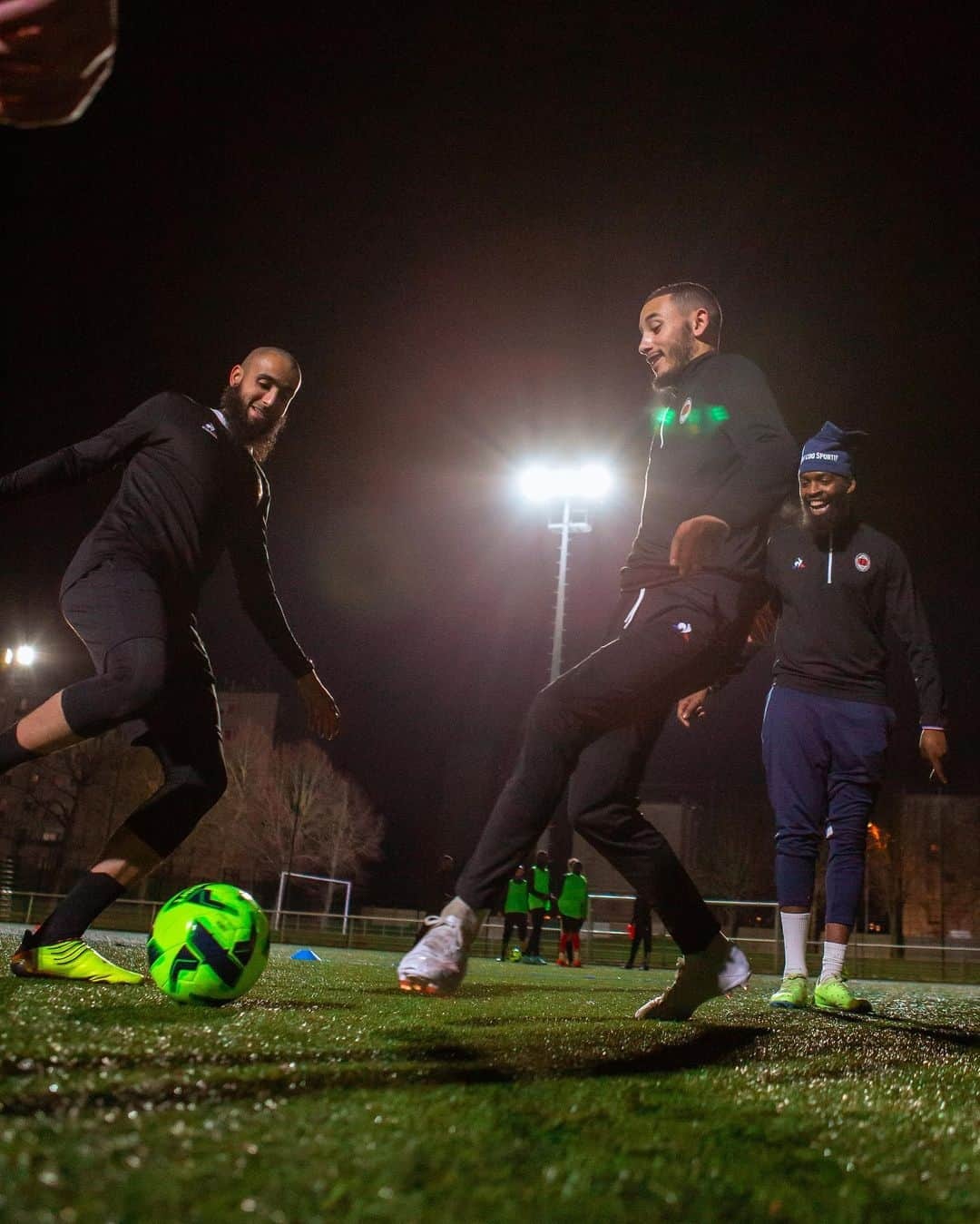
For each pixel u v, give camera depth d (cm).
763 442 288
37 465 336
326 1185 104
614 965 1888
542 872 1717
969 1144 154
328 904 2556
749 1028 305
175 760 342
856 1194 120
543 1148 128
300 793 4916
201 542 350
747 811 4719
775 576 496
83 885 325
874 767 471
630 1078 190
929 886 4481
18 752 312
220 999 273
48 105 136
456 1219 98
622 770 314
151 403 354
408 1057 195
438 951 241
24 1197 92
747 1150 137
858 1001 443
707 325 327
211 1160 109
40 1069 149
